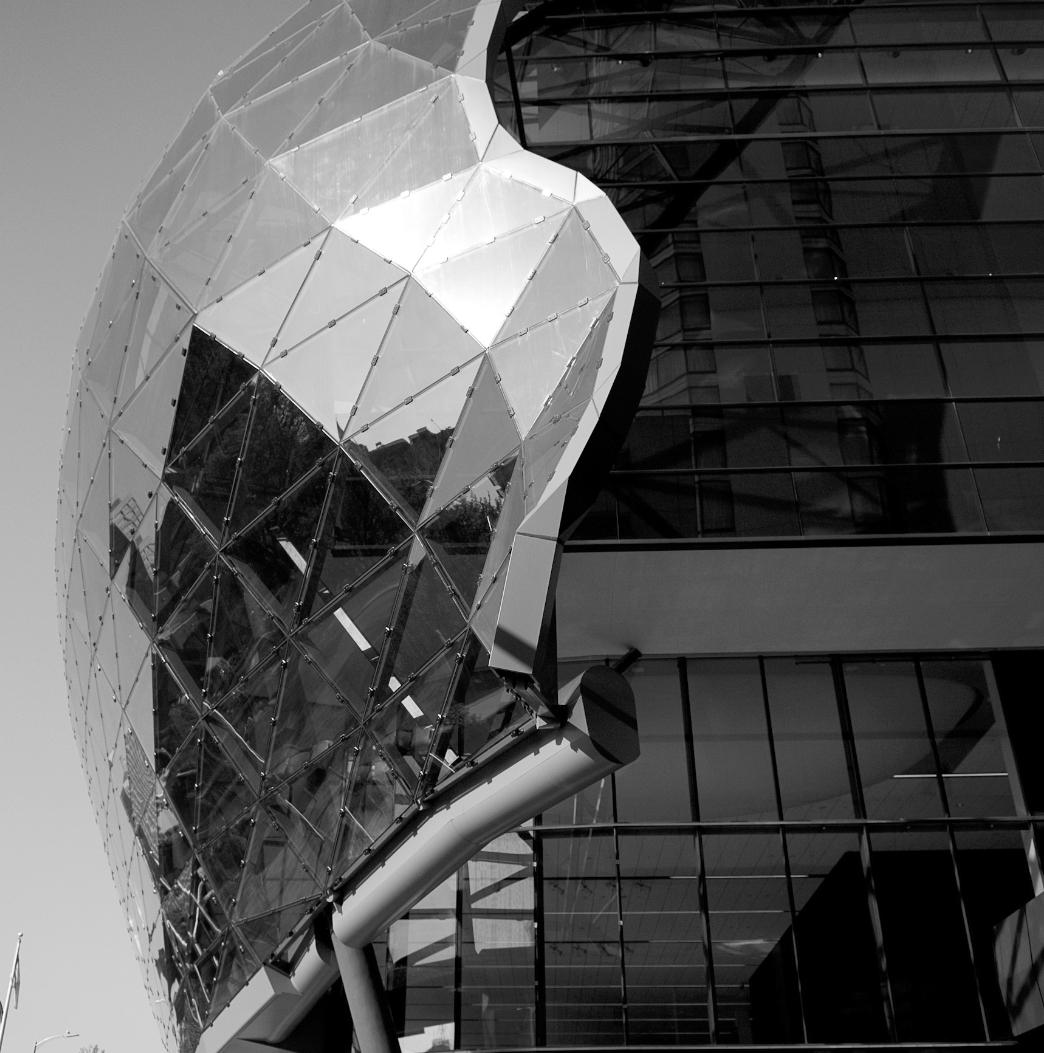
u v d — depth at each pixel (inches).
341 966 634.8
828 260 837.2
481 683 521.7
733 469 762.2
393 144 685.3
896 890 784.9
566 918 788.0
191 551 695.1
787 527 746.8
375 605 579.8
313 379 632.4
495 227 599.5
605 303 506.3
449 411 568.4
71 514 909.2
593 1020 756.0
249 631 653.9
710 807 815.1
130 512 765.9
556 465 476.7
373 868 604.4
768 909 780.6
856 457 766.5
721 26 949.2
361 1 852.6
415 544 564.4
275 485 638.5
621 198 875.4
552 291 547.2
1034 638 845.2
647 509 753.0
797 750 831.1
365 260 641.0
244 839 690.2
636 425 781.9
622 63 937.5
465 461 551.8
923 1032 745.0
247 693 660.7
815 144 887.1
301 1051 762.2
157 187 880.3
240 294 697.6
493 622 507.5
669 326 819.4
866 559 745.0
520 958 780.0
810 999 754.2
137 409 759.1
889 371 796.0
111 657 832.9
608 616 807.1
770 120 905.5
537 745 502.3
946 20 942.4
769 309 821.2
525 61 943.0
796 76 924.6
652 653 859.4
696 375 797.9
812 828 804.6
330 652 603.2
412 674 558.9
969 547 735.7
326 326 639.1
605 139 904.9
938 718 842.8
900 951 765.9
